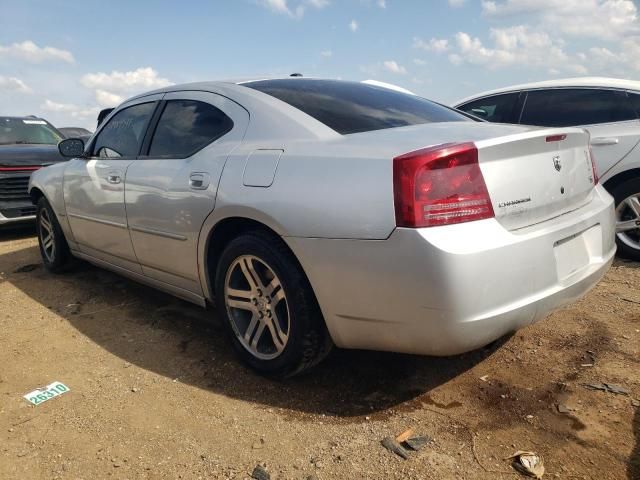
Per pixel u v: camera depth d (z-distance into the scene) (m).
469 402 2.49
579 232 2.52
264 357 2.74
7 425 2.48
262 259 2.59
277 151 2.59
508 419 2.34
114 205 3.61
